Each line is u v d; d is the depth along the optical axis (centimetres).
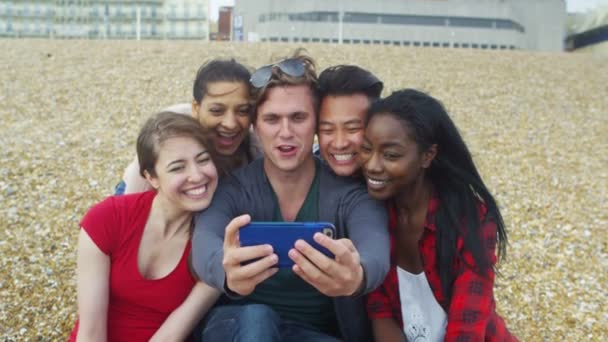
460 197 238
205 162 238
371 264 200
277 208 244
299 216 243
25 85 1256
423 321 245
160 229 242
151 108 1120
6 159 784
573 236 618
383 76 1476
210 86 282
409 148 221
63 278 485
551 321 461
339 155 240
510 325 454
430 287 243
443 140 234
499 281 518
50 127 972
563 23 6294
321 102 240
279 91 231
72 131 950
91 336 231
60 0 6888
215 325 228
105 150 849
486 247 233
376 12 5800
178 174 232
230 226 193
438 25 5872
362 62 1662
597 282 522
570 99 1329
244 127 289
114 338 244
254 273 189
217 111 284
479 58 1828
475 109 1210
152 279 242
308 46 1936
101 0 6938
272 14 5900
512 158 910
